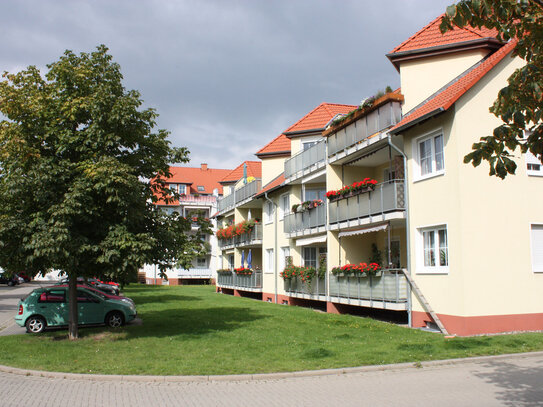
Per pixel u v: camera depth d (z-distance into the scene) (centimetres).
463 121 1339
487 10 510
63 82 1252
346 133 1881
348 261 2022
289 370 898
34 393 767
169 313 2000
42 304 1543
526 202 1386
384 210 1619
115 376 866
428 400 699
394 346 1122
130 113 1235
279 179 2877
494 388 759
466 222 1309
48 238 1068
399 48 1692
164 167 1373
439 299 1384
